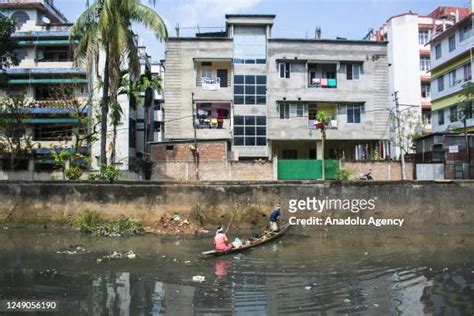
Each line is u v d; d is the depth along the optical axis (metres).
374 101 35.31
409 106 39.72
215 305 11.34
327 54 35.12
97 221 22.20
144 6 22.16
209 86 34.66
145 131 42.50
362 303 11.52
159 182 22.55
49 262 15.60
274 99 34.81
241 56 35.25
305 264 15.64
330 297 11.99
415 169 28.31
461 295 12.19
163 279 13.60
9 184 22.88
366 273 14.46
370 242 19.97
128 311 10.91
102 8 21.73
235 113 34.69
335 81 35.34
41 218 22.52
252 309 11.03
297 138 34.75
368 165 28.47
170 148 30.91
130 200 22.48
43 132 36.59
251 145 34.69
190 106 34.38
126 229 21.39
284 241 20.09
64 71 36.03
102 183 22.58
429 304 11.46
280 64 35.09
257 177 28.09
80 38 23.06
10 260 15.88
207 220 22.33
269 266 15.32
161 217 22.31
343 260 16.27
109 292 12.34
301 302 11.59
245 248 18.02
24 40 37.28
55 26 38.47
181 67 34.56
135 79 24.52
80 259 16.08
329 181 22.70
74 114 30.22
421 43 46.69
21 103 29.98
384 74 35.56
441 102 41.03
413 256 17.00
